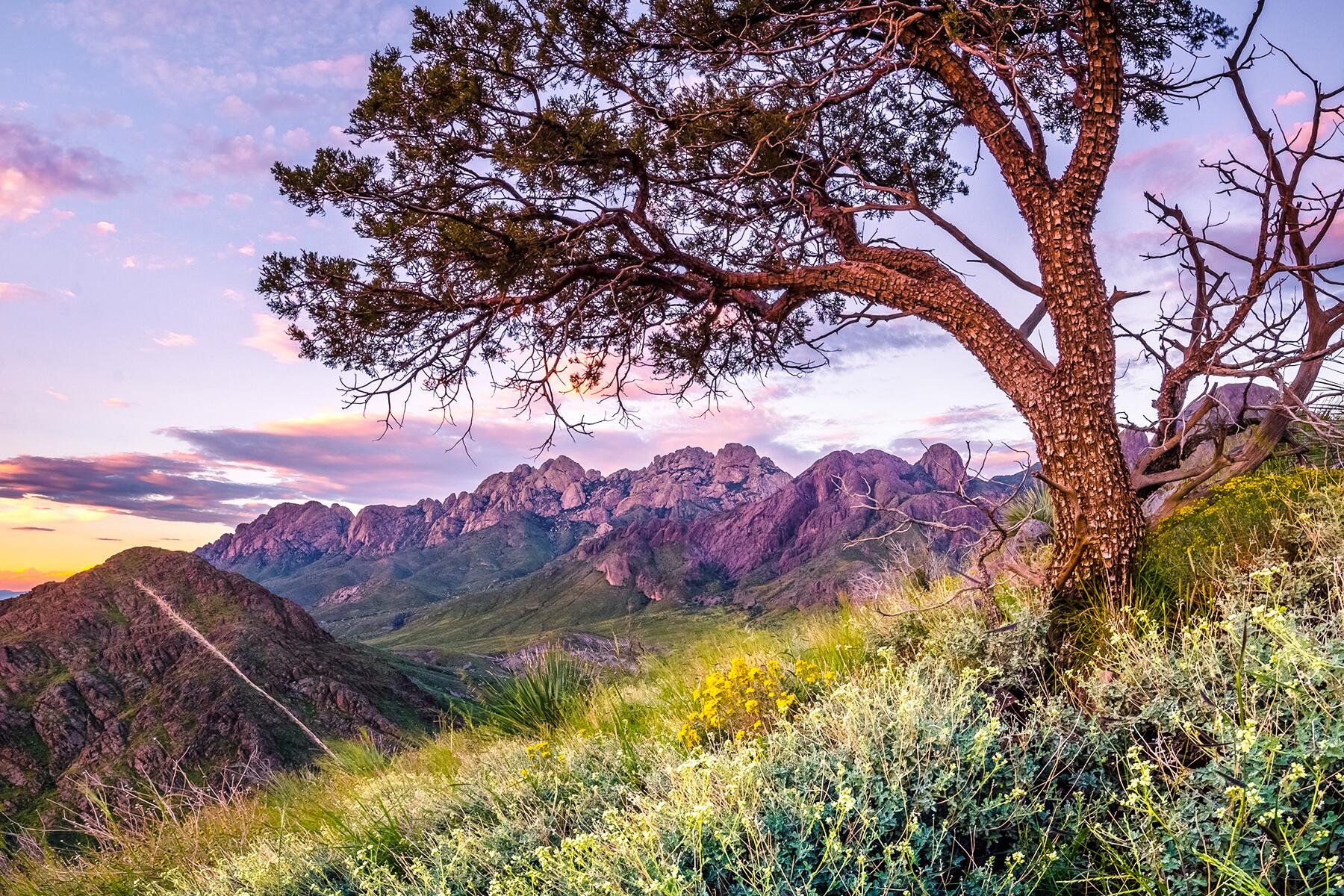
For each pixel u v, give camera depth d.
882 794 2.80
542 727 7.79
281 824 6.16
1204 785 2.51
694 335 8.70
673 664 8.23
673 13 6.80
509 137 6.57
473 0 6.79
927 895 2.47
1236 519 5.26
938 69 5.82
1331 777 2.22
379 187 7.01
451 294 7.02
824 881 2.60
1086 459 5.01
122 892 6.31
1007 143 5.50
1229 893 2.13
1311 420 5.63
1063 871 2.63
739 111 6.93
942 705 3.58
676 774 3.61
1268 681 2.61
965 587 5.53
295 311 7.17
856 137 7.96
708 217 8.27
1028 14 6.13
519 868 3.74
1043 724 3.31
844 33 6.57
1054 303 5.24
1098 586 4.86
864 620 6.43
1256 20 5.23
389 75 6.39
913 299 5.97
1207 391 5.87
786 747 3.60
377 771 7.88
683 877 2.55
